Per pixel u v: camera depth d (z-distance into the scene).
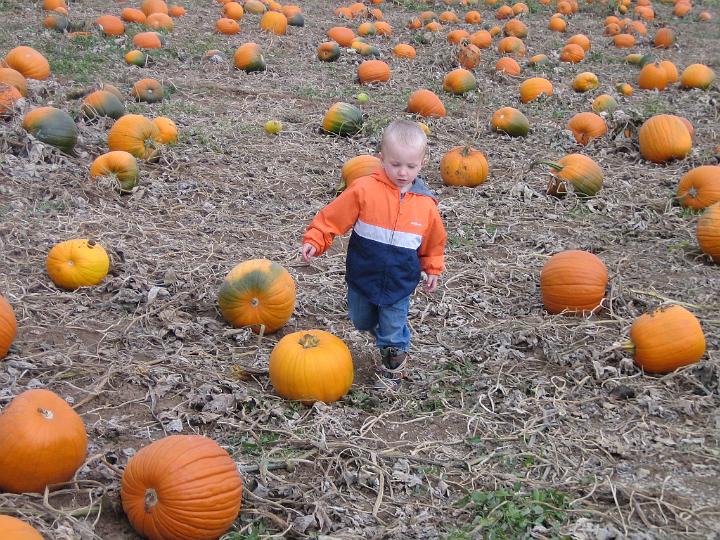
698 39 13.17
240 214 5.45
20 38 9.11
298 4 13.54
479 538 3.11
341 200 3.67
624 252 5.17
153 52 9.10
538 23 13.52
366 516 3.20
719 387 3.86
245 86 8.30
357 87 8.71
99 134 6.20
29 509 3.05
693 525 3.18
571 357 4.08
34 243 4.75
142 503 3.01
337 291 4.61
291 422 3.59
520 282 4.80
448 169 6.07
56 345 3.96
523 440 3.58
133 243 4.90
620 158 6.75
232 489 3.04
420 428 3.66
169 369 3.85
